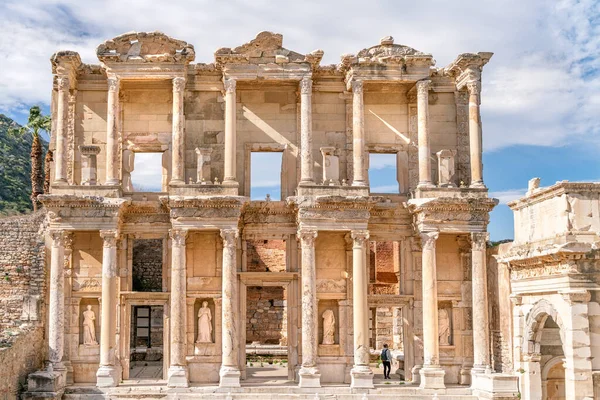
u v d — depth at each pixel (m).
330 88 43.12
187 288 41.16
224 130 42.47
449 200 39.97
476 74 41.97
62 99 40.09
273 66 40.81
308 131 40.66
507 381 37.50
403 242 42.59
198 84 42.56
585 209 29.80
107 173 40.03
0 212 82.56
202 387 38.66
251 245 59.25
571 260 29.27
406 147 43.31
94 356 40.72
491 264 43.28
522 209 34.22
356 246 39.84
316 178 42.72
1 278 41.88
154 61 40.44
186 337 40.75
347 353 41.41
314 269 39.72
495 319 42.66
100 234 39.12
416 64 41.34
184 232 39.31
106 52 40.28
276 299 58.66
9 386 34.75
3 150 94.62
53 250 38.91
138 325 56.97
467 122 43.69
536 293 32.22
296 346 41.38
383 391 38.97
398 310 54.38
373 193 42.56
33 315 41.25
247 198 39.50
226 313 39.19
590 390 28.72
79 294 40.94
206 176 40.31
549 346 33.53
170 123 42.62
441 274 42.38
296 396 38.19
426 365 39.72
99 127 42.44
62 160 39.81
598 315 29.20
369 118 43.38
